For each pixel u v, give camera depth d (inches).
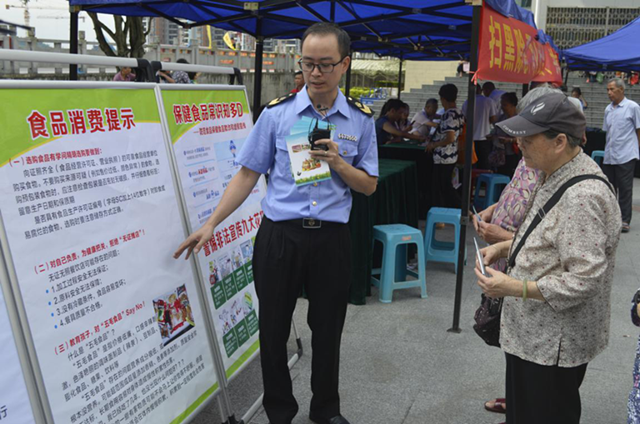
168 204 92.3
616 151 271.0
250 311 116.1
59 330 70.4
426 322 157.2
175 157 96.7
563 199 70.1
